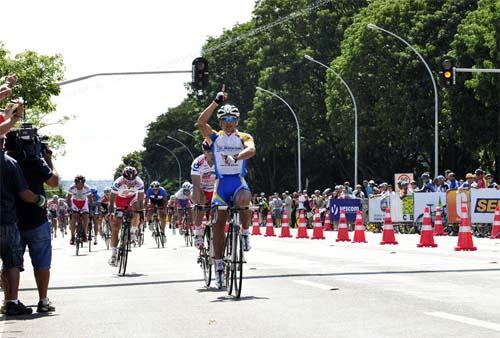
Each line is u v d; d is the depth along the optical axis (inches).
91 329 522.0
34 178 603.8
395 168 3843.5
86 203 1524.4
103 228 1844.2
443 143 3405.5
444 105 3228.3
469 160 3622.0
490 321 512.1
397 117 3410.4
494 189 1745.8
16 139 601.3
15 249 583.5
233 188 687.7
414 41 3454.7
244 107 4822.8
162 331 505.0
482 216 1748.3
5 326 541.0
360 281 774.5
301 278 813.2
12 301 593.9
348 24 4175.7
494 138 3147.1
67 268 1074.1
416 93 3412.9
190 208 1683.1
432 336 459.8
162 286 784.3
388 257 1122.7
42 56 2642.7
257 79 4825.3
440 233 1806.1
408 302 610.2
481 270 878.4
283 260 1094.4
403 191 1991.9
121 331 510.6
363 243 1581.0
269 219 2098.9
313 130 4158.5
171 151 7126.0
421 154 3742.6
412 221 1966.0
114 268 1065.5
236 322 532.7
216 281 727.1
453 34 3388.3
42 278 606.5
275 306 603.8
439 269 894.4
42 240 605.3
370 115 3550.7
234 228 676.7
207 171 997.2
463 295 652.1
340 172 4387.3
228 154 688.4
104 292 745.0
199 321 542.6
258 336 476.7
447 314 543.5
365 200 2282.2
